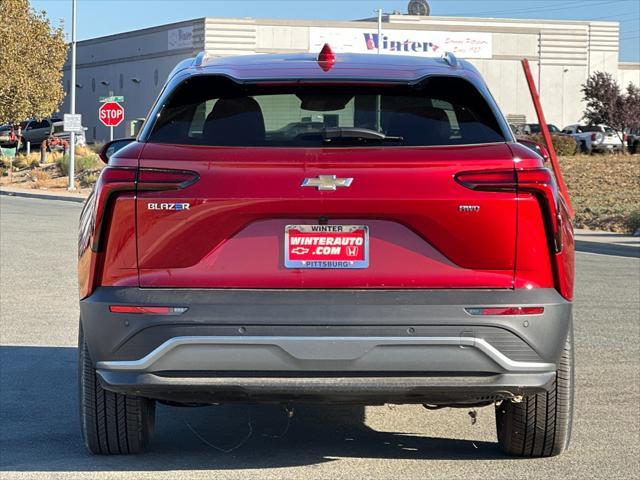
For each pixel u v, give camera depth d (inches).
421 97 202.4
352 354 182.1
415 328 182.4
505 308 183.5
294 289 184.2
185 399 193.9
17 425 247.1
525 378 186.5
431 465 213.6
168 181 185.0
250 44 2768.2
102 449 214.2
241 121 195.9
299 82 200.4
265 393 185.9
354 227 184.4
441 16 2952.8
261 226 184.7
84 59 3371.1
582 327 399.9
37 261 597.0
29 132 2343.8
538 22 3004.4
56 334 373.1
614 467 213.3
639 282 555.5
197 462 214.4
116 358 187.3
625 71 3356.3
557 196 187.9
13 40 1918.1
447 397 190.1
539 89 2987.2
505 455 222.2
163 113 198.1
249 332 182.7
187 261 185.3
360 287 184.2
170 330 183.9
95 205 189.6
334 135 190.2
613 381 303.1
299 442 234.2
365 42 2834.6
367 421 257.0
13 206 1133.1
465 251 184.7
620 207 1115.9
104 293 187.5
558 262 187.5
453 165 184.5
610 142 2497.5
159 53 2940.5
